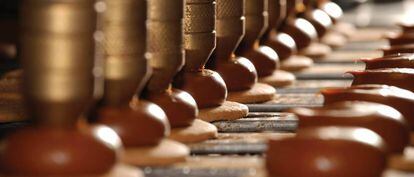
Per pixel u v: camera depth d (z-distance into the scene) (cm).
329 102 33
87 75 25
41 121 25
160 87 32
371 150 25
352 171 25
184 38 35
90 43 25
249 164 29
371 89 33
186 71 37
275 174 26
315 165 25
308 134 26
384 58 40
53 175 24
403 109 32
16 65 54
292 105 42
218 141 33
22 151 25
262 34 50
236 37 40
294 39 61
